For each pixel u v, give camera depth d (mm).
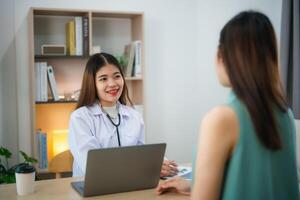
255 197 915
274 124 916
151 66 3697
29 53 3199
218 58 992
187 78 3830
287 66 3314
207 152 924
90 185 1498
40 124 3357
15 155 3289
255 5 3730
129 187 1587
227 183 925
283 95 971
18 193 1556
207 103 3908
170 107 3797
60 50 3113
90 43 3154
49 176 3156
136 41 3340
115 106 2186
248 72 909
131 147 1510
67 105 3418
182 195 1547
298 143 2604
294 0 3229
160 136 3783
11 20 3229
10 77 3254
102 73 2051
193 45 3820
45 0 3303
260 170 918
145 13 3639
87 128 2016
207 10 3828
